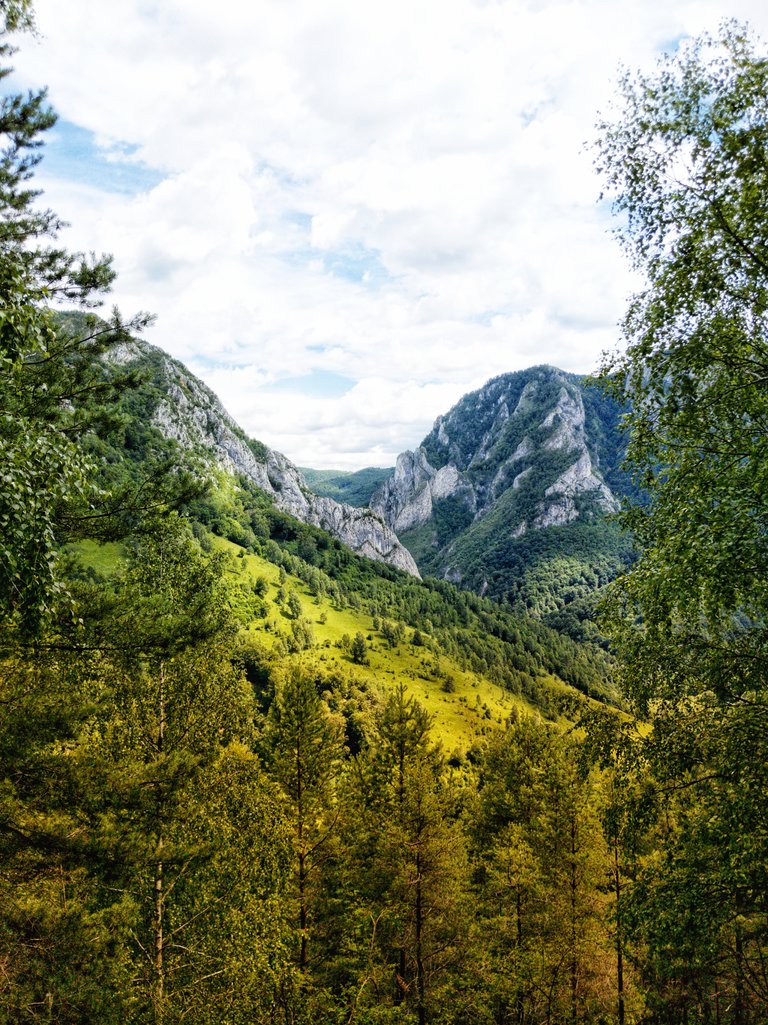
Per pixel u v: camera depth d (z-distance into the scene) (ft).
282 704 78.23
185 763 37.65
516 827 99.40
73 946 29.89
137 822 35.14
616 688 46.03
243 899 57.98
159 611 39.11
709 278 36.96
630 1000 76.79
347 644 472.85
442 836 80.84
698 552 32.68
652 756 40.16
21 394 33.14
